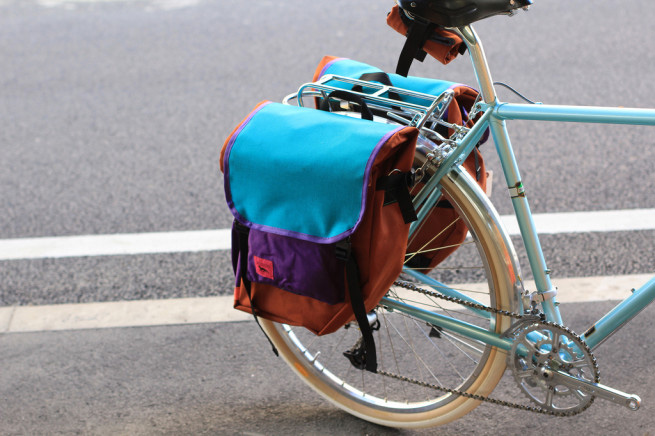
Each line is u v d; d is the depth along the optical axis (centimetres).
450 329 220
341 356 289
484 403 257
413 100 216
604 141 461
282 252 197
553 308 219
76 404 271
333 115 196
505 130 206
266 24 714
